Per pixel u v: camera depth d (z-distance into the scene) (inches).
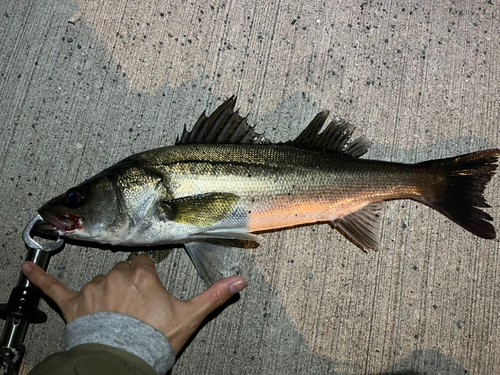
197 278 18.0
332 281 18.4
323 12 20.7
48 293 14.4
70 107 19.1
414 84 20.4
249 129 17.2
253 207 16.3
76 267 17.7
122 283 13.7
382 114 20.0
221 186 16.1
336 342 18.0
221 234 16.5
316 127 17.3
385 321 18.2
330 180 17.0
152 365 12.0
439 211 18.0
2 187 18.2
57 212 15.6
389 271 18.6
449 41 20.8
